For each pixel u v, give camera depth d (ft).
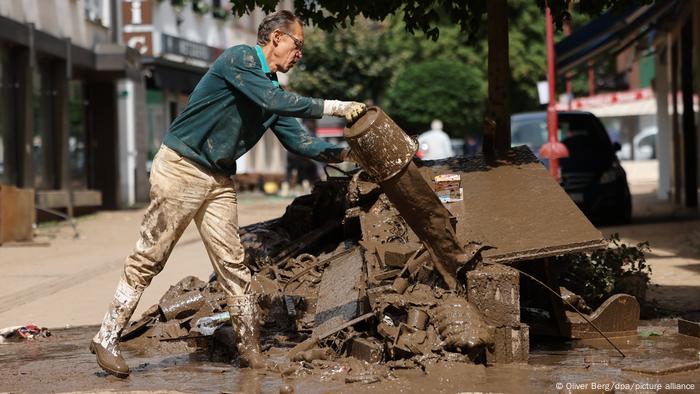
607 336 39.45
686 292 52.13
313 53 231.09
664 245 76.69
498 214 38.09
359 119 32.78
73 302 54.80
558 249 35.86
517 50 247.50
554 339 39.50
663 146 145.69
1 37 109.81
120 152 165.58
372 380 30.73
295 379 32.01
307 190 213.46
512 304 33.73
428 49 246.68
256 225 48.73
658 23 120.47
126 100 176.35
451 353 32.19
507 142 45.62
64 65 136.77
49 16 131.13
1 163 116.47
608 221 102.12
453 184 39.60
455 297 33.58
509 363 33.60
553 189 39.65
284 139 35.27
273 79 34.45
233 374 33.42
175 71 193.36
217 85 33.45
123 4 180.24
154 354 38.42
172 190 33.65
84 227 117.08
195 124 33.55
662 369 32.14
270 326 39.65
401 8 51.13
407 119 213.25
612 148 101.65
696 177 119.96
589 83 273.75
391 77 233.96
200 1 219.41
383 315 33.76
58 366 36.58
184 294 43.14
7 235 93.20
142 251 33.88
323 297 38.86
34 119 128.57
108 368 33.47
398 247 37.01
